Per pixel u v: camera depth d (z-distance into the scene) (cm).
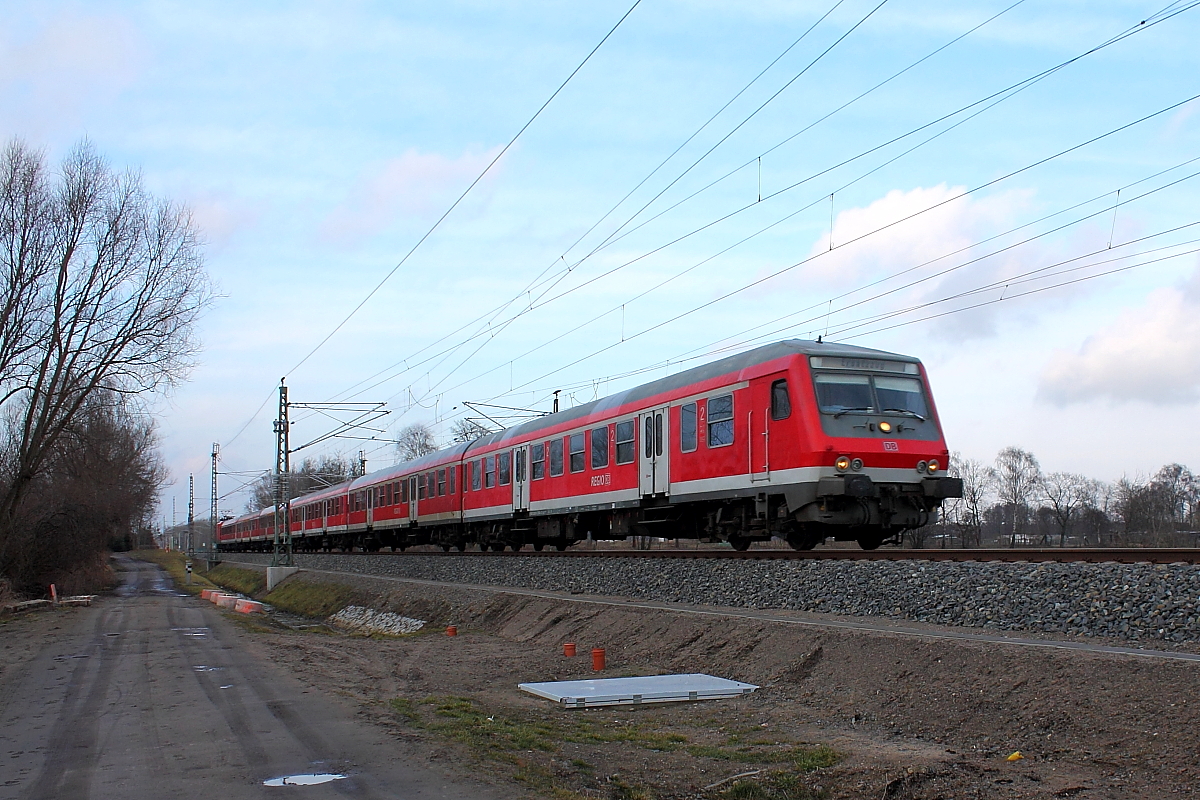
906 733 896
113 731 939
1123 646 936
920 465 1648
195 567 8556
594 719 1024
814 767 806
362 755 829
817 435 1591
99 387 3512
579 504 2372
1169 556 1316
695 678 1185
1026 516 6606
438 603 2375
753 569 1569
